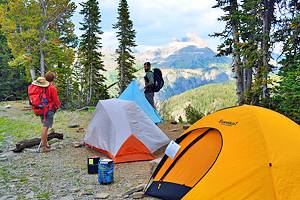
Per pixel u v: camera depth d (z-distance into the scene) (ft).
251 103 51.70
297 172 18.15
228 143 19.92
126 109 34.42
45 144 36.32
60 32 133.08
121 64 127.95
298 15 43.65
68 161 32.76
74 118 61.41
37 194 24.04
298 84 35.35
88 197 23.32
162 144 33.78
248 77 66.90
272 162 18.21
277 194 17.57
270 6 51.83
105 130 34.50
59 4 122.31
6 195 23.84
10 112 72.02
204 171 21.54
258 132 19.35
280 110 39.04
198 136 22.63
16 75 139.95
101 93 120.16
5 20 118.83
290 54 44.34
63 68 121.60
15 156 34.73
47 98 35.88
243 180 18.33
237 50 57.21
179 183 22.57
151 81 49.88
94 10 121.39
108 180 25.96
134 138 32.48
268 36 50.11
